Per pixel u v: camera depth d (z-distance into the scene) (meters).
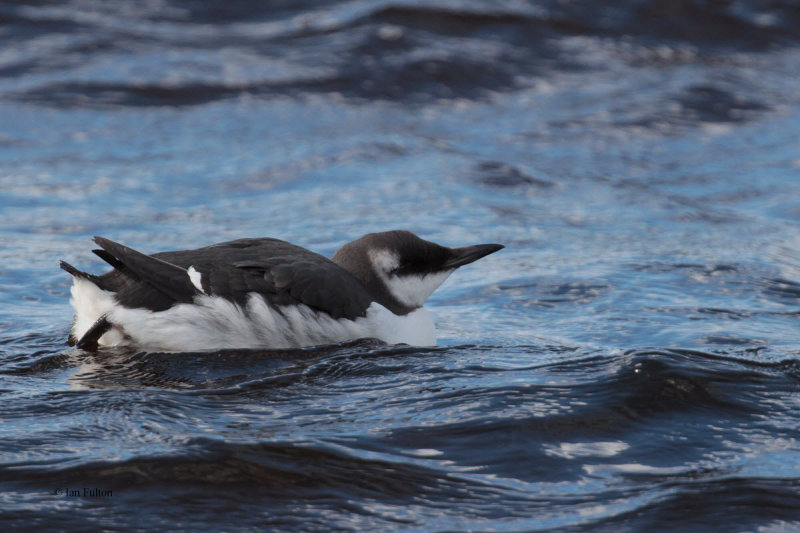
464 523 5.31
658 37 23.94
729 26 24.31
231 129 19.28
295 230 13.63
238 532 5.20
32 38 23.06
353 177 16.52
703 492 5.66
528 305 10.54
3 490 5.55
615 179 16.94
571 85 21.89
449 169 16.97
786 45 23.83
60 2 24.84
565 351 8.62
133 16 24.64
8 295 10.52
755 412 6.84
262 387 7.46
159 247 12.71
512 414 6.70
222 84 21.27
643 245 13.06
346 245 9.69
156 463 5.87
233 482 5.70
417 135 19.16
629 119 20.11
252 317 8.49
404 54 22.53
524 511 5.45
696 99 21.08
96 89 20.83
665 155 18.39
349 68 22.03
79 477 5.71
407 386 7.44
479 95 21.47
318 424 6.57
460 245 12.96
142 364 8.12
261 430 6.44
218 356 8.41
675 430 6.52
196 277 8.52
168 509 5.39
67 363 8.12
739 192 16.22
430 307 10.65
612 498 5.60
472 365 8.04
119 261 8.66
